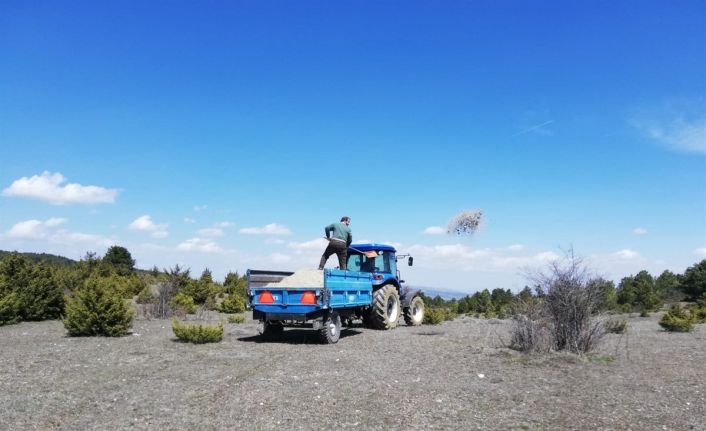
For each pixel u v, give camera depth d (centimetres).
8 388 703
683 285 4009
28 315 1633
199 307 2467
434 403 675
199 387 733
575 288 1099
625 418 614
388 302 1645
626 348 1148
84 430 538
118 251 4262
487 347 1177
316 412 620
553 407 662
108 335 1302
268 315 1245
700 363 984
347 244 1473
